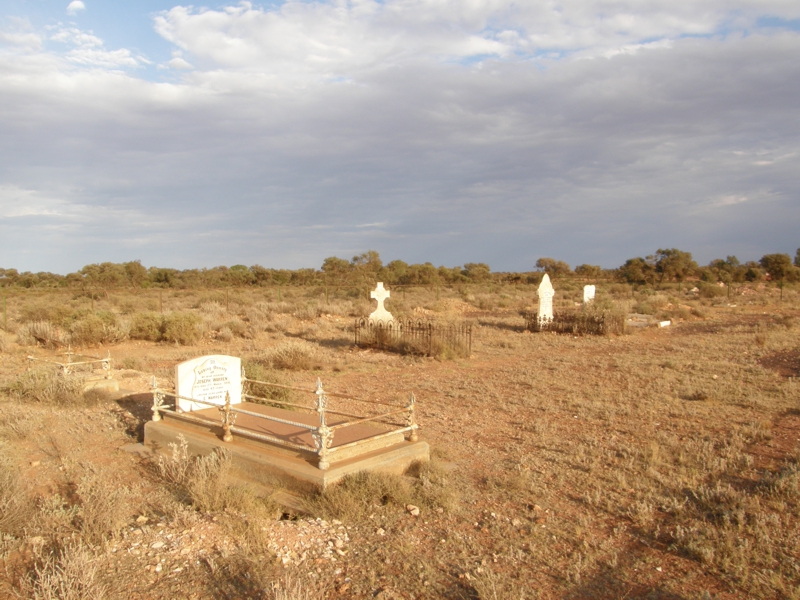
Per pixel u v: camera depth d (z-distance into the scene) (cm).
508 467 741
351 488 605
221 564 464
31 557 471
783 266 6944
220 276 6800
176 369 852
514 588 438
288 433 748
